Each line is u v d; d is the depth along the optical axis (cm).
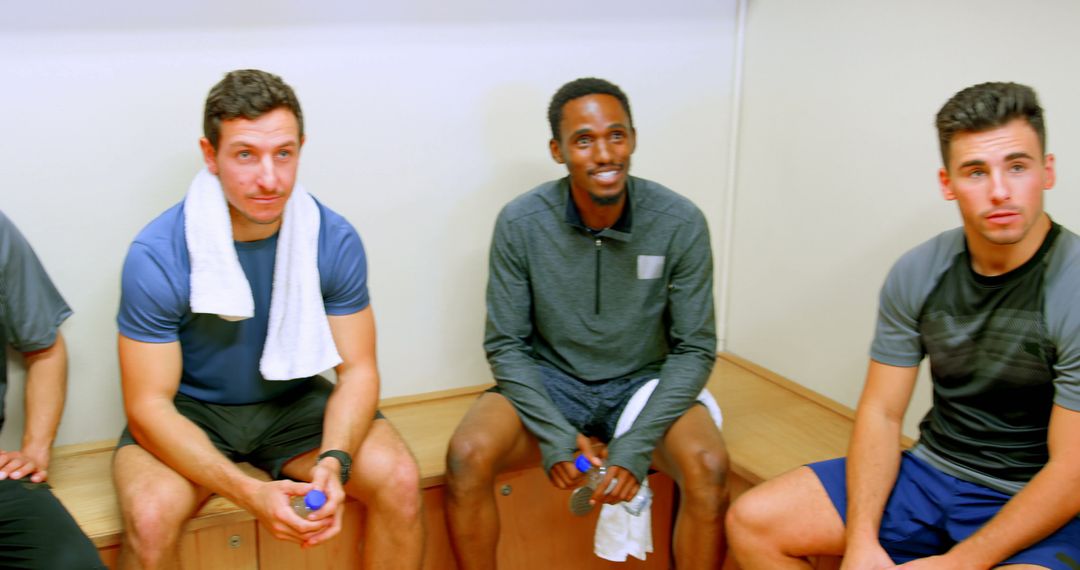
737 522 158
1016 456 144
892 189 198
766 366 241
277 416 174
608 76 221
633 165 230
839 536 151
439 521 188
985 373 143
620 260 182
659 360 192
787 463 187
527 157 219
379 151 204
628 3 218
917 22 188
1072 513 132
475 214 217
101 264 190
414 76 203
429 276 217
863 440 155
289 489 148
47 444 169
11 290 163
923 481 152
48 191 182
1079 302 132
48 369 172
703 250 182
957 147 133
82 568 145
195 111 189
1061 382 134
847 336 214
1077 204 167
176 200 192
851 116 206
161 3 180
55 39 175
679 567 176
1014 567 130
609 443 179
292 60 193
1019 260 138
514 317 186
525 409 178
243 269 161
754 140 235
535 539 197
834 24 207
